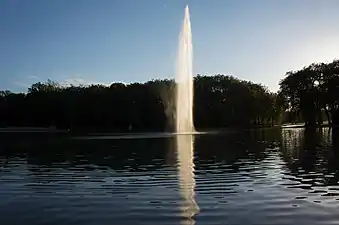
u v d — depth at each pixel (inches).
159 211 431.8
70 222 394.0
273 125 4279.0
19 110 4626.0
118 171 760.3
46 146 1480.1
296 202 462.6
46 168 822.5
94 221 396.2
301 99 3550.7
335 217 394.3
